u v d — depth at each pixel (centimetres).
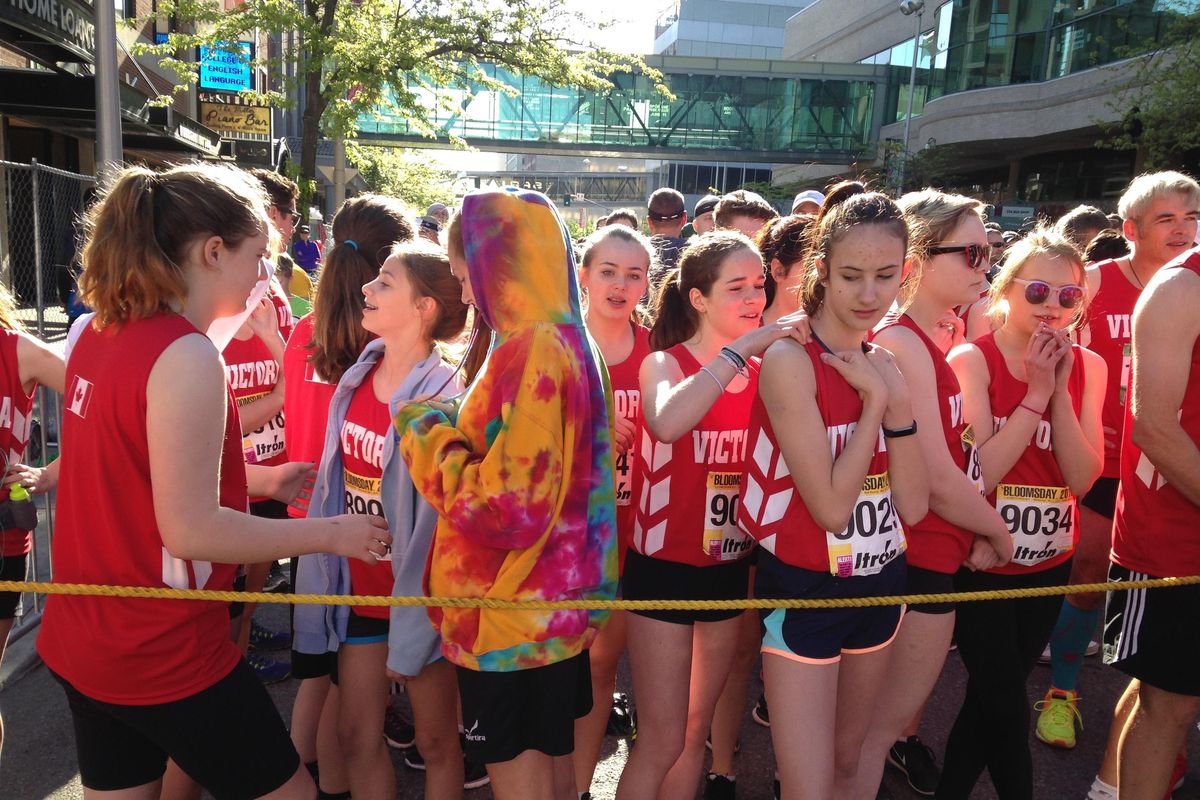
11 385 255
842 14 4694
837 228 216
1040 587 263
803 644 219
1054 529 268
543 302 188
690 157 4219
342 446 263
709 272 262
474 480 183
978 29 3073
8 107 1089
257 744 197
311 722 298
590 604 195
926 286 259
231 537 183
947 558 250
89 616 183
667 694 251
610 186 8738
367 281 269
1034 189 3212
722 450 260
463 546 200
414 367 247
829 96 4191
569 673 202
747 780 330
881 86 4181
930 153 3044
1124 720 285
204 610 189
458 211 204
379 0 1399
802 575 224
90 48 1084
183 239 183
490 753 200
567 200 8269
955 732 274
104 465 180
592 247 308
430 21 1417
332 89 1349
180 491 177
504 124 4128
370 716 256
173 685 184
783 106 4194
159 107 1205
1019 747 260
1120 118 2075
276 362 357
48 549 457
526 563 192
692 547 262
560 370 184
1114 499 361
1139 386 242
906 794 322
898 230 212
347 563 251
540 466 181
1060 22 2731
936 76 3419
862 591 226
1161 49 1984
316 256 1032
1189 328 233
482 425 189
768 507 228
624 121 4162
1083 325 365
